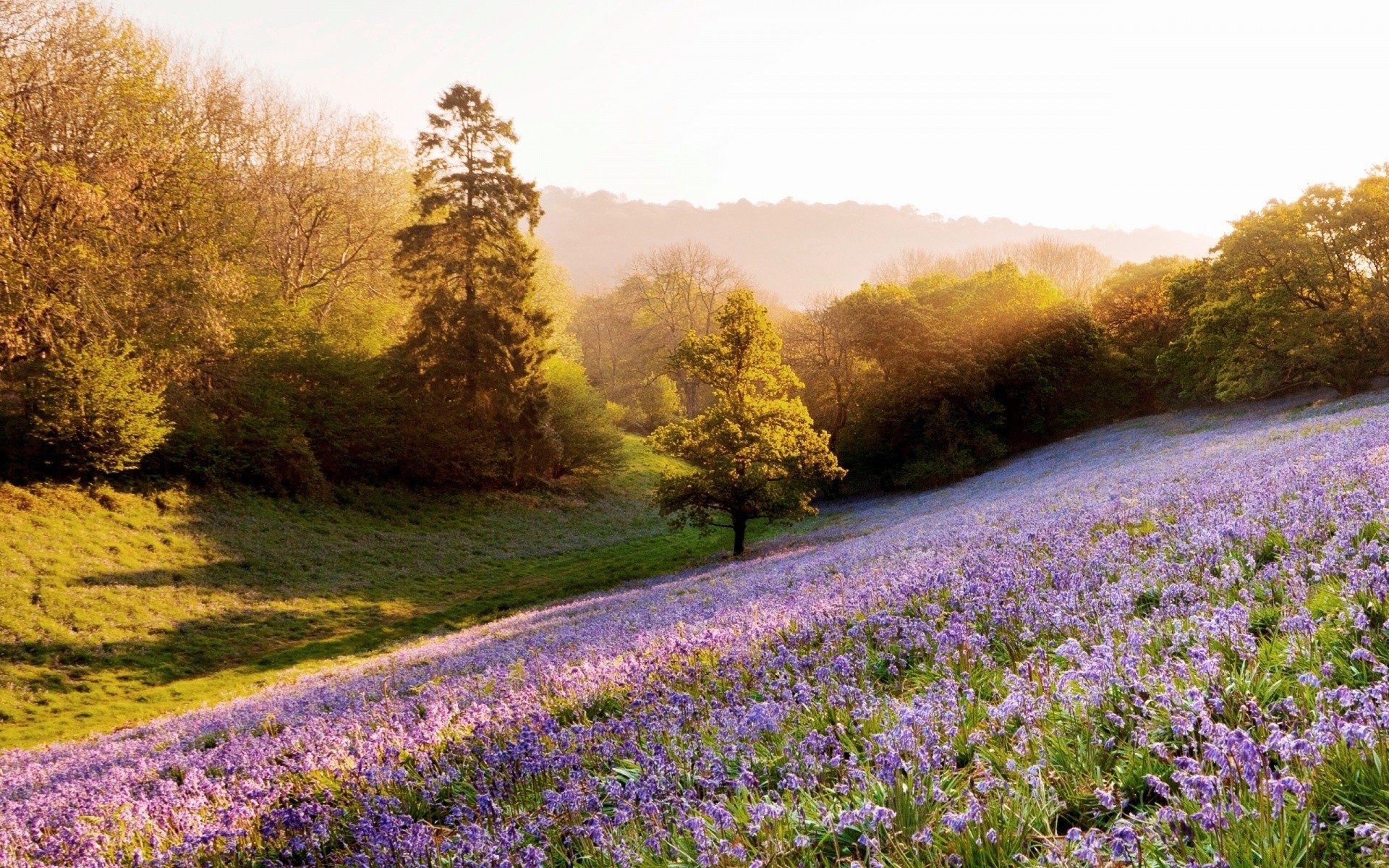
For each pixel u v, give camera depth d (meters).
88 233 33.16
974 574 9.09
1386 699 3.75
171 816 7.81
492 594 35.28
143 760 10.70
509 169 54.53
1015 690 5.05
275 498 41.75
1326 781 3.35
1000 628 6.99
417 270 52.66
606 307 135.62
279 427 42.47
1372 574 5.20
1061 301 60.31
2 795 11.13
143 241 36.78
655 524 54.62
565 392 62.84
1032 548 10.24
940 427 54.91
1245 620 5.18
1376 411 23.08
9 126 30.72
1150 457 29.70
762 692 7.03
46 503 31.94
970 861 3.54
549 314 59.81
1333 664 4.28
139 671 24.61
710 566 31.06
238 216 46.22
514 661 12.70
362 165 55.75
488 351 51.88
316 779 8.07
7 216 30.44
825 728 5.73
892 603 8.92
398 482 50.19
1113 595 6.51
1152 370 55.06
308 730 10.45
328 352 47.34
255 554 35.31
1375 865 2.79
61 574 28.39
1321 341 35.69
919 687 6.24
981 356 56.47
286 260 53.06
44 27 32.94
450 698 10.49
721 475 32.31
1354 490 8.05
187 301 37.38
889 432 57.91
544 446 56.59
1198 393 47.03
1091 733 4.40
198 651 26.69
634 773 5.87
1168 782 3.86
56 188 31.00
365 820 6.48
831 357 61.75
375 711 10.82
